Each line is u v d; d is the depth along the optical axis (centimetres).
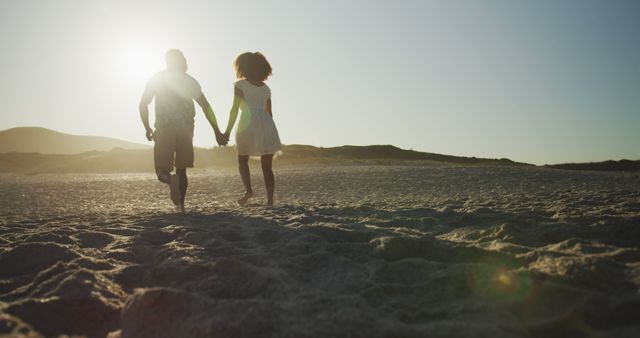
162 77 505
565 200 530
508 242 296
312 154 3397
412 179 1262
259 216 454
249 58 544
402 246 273
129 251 306
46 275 243
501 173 1409
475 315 175
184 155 514
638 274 204
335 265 247
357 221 412
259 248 298
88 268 258
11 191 1209
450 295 197
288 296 196
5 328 157
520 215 389
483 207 487
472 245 273
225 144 548
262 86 553
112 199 957
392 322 169
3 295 224
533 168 1834
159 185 1375
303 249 284
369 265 241
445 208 480
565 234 306
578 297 177
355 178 1356
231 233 349
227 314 167
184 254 280
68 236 349
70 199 968
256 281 215
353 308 179
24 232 410
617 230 308
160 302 176
